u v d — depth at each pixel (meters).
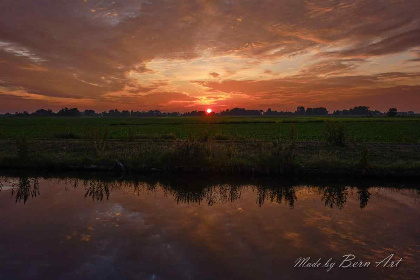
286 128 47.25
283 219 7.71
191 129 44.56
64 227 7.10
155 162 13.67
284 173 12.70
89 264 5.36
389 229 7.02
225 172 12.95
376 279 4.93
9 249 5.94
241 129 44.75
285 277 4.93
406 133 35.19
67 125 57.97
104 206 8.80
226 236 6.57
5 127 48.81
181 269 5.16
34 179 12.34
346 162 13.26
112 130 40.62
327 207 8.79
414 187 11.16
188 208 8.66
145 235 6.62
